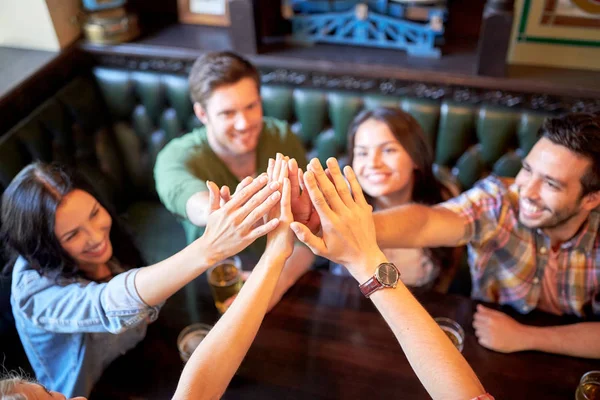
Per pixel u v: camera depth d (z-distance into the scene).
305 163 1.85
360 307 1.35
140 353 1.25
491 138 1.94
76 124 2.07
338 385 1.16
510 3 1.75
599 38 1.86
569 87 1.80
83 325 1.13
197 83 1.55
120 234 1.43
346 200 0.95
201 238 0.99
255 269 0.99
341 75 1.97
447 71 1.91
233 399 1.13
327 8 2.11
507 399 1.13
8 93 1.75
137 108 2.19
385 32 2.09
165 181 1.52
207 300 1.40
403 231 1.20
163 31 2.21
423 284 1.64
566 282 1.37
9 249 1.29
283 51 2.06
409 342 0.91
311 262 1.46
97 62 2.14
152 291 1.03
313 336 1.27
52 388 1.30
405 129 1.46
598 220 1.29
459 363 0.89
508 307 1.36
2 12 1.99
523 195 1.23
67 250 1.21
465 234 1.33
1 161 1.68
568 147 1.13
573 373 1.19
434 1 1.96
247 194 0.97
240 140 1.59
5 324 1.50
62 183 1.18
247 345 0.92
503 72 1.86
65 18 2.04
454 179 2.06
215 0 2.20
